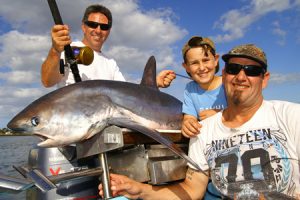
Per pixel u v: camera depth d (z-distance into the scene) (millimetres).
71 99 818
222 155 772
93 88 865
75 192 839
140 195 798
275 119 733
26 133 792
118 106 892
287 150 701
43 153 890
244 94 743
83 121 808
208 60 1094
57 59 947
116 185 764
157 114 1006
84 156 817
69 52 912
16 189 582
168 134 877
